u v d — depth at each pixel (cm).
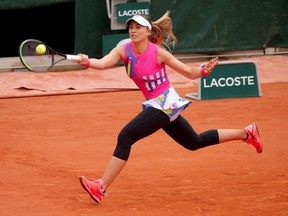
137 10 4722
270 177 2195
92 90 4159
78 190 2061
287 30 5088
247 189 2052
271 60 4909
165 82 1864
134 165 2377
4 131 3036
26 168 2353
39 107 3672
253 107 3562
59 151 2627
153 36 1939
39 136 2927
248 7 4997
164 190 2052
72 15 5800
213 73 3828
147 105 1856
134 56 1834
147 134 1862
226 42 4978
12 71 4666
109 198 1966
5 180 2189
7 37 5931
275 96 3906
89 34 4819
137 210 1844
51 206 1892
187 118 3284
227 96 3844
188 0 4878
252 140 2034
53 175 2255
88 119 3312
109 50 4678
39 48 1852
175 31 4866
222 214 1795
